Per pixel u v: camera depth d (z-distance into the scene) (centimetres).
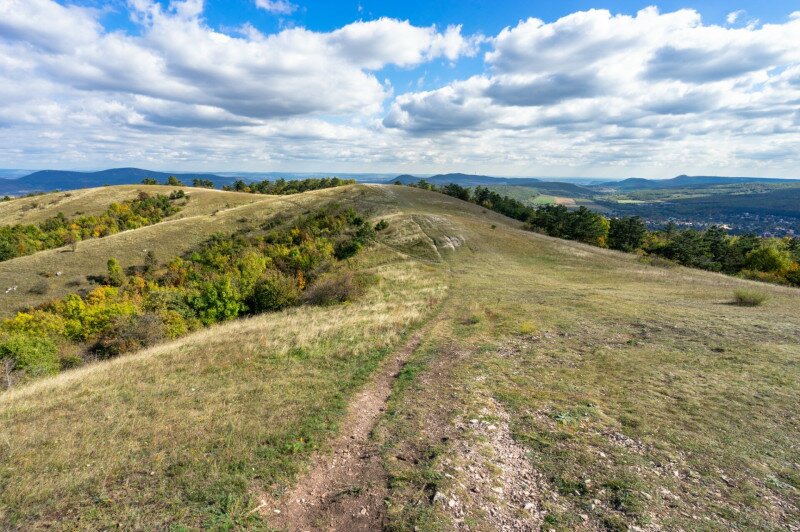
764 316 1977
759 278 4919
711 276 3972
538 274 3972
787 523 585
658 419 923
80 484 670
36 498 631
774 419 914
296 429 880
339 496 656
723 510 612
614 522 584
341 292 2964
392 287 3256
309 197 9200
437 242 5344
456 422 927
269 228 7656
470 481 691
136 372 1341
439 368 1341
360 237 5403
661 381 1157
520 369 1302
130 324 2359
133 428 882
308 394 1100
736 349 1425
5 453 779
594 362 1340
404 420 947
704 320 1880
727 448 796
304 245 5403
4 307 5003
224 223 8019
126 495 643
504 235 6034
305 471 729
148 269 6188
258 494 656
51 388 1241
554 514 607
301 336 1742
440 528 571
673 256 6444
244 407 999
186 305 2925
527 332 1777
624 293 2822
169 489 659
